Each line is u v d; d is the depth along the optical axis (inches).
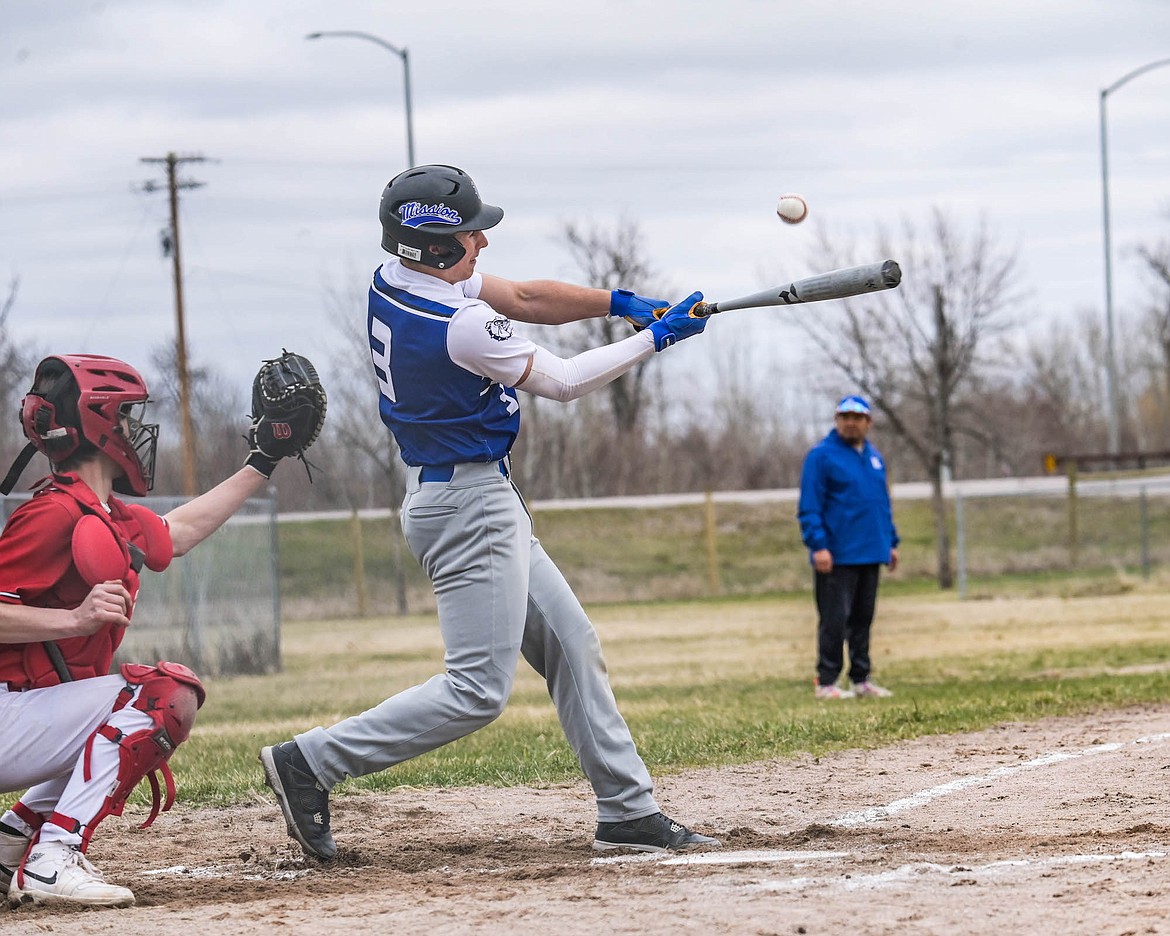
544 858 437.4
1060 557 2886.3
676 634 1993.1
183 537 411.8
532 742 767.1
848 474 973.8
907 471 4402.1
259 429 421.7
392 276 423.5
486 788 606.9
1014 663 1277.1
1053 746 676.7
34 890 374.3
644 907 345.1
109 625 377.1
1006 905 335.9
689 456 4670.3
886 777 603.5
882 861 404.8
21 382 2539.4
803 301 435.5
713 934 315.9
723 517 3378.4
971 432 2945.4
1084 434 5319.9
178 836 505.0
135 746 381.4
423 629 2362.2
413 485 425.7
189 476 2657.5
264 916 354.6
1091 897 341.1
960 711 818.8
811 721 794.2
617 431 4357.8
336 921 344.2
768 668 1424.7
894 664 1328.7
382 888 391.5
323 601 2778.1
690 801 554.6
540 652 440.5
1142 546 2787.9
